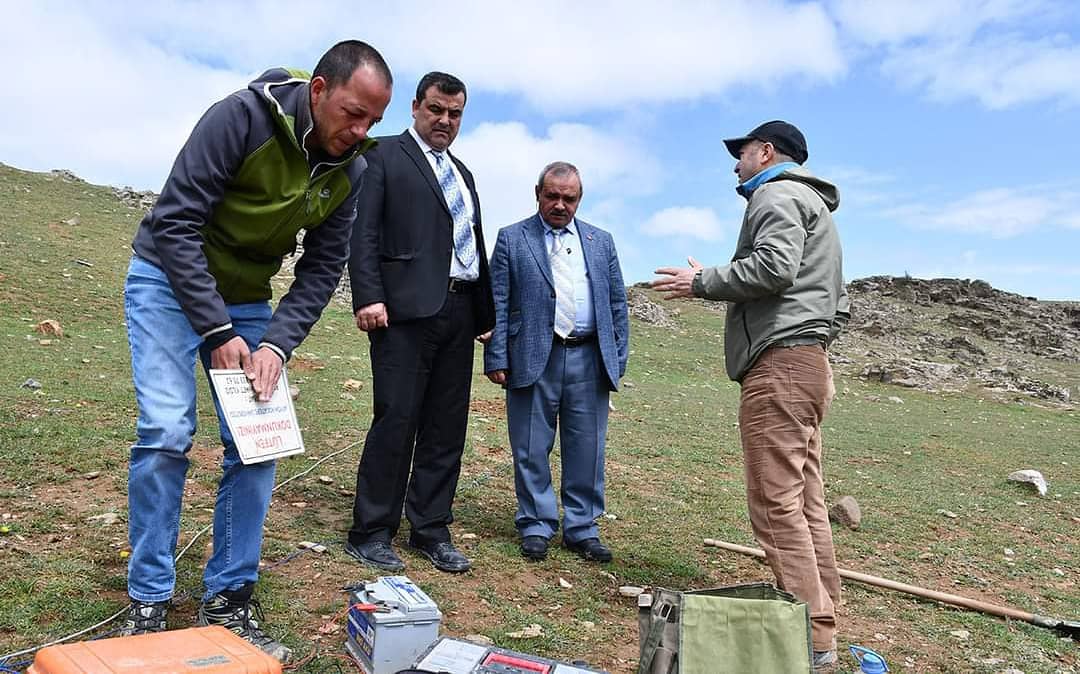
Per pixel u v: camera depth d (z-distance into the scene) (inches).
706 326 1346.0
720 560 196.7
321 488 210.1
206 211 104.7
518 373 178.4
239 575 116.0
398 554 162.9
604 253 185.9
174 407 106.3
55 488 179.2
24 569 130.6
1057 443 608.1
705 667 100.1
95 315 510.9
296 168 107.5
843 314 147.7
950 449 503.5
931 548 234.5
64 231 814.5
